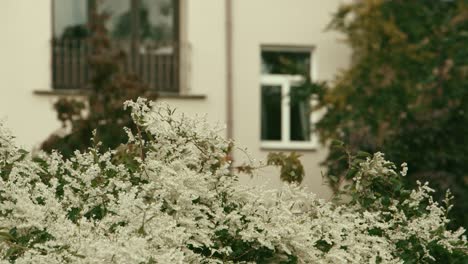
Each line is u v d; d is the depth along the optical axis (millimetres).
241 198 7441
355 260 7320
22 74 19703
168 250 6617
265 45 20781
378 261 7504
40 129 19562
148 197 7262
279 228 7066
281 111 20844
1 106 19594
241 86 20547
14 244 6598
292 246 7188
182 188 7184
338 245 7328
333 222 7551
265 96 20875
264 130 20797
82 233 6676
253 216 7238
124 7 20156
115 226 6828
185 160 7617
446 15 19859
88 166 7559
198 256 6934
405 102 19078
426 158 18156
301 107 20844
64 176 7312
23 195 6965
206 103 20297
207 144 7723
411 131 18609
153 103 7734
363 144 18906
